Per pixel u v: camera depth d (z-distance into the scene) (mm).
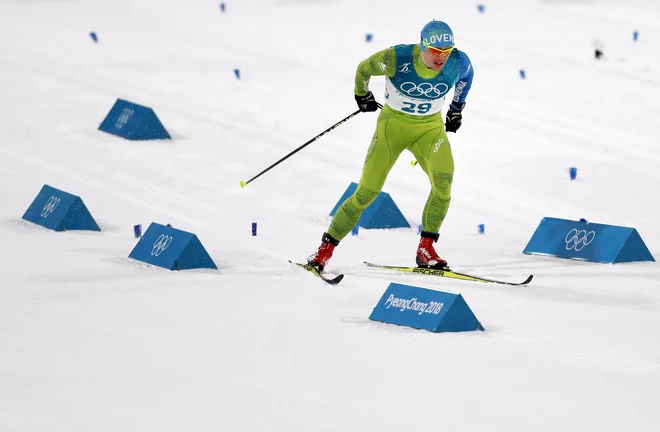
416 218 28844
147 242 24094
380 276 23266
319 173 32656
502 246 26344
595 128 37688
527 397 15562
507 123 38250
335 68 45688
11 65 44281
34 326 18844
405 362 17188
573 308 20812
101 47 48156
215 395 15375
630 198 30594
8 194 29156
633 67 45688
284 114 39000
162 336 18469
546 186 31688
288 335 18703
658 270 24031
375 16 55656
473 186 31734
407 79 22656
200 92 41594
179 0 59688
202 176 31844
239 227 27375
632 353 17969
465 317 19234
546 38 50844
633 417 14766
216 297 21156
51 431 13766
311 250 25578
